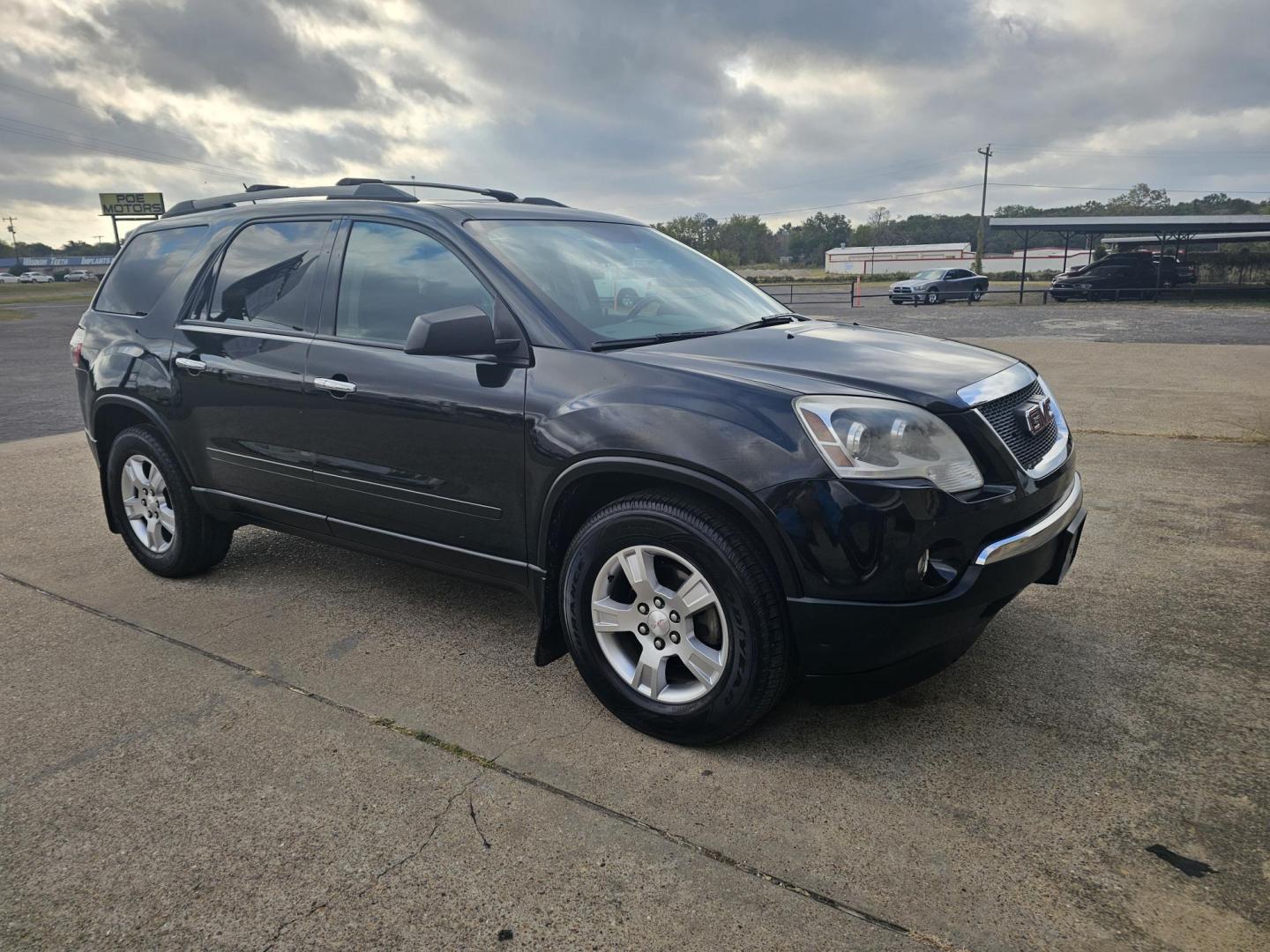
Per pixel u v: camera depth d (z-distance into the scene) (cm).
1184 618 350
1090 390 920
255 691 305
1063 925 192
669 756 262
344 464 331
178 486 397
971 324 2084
